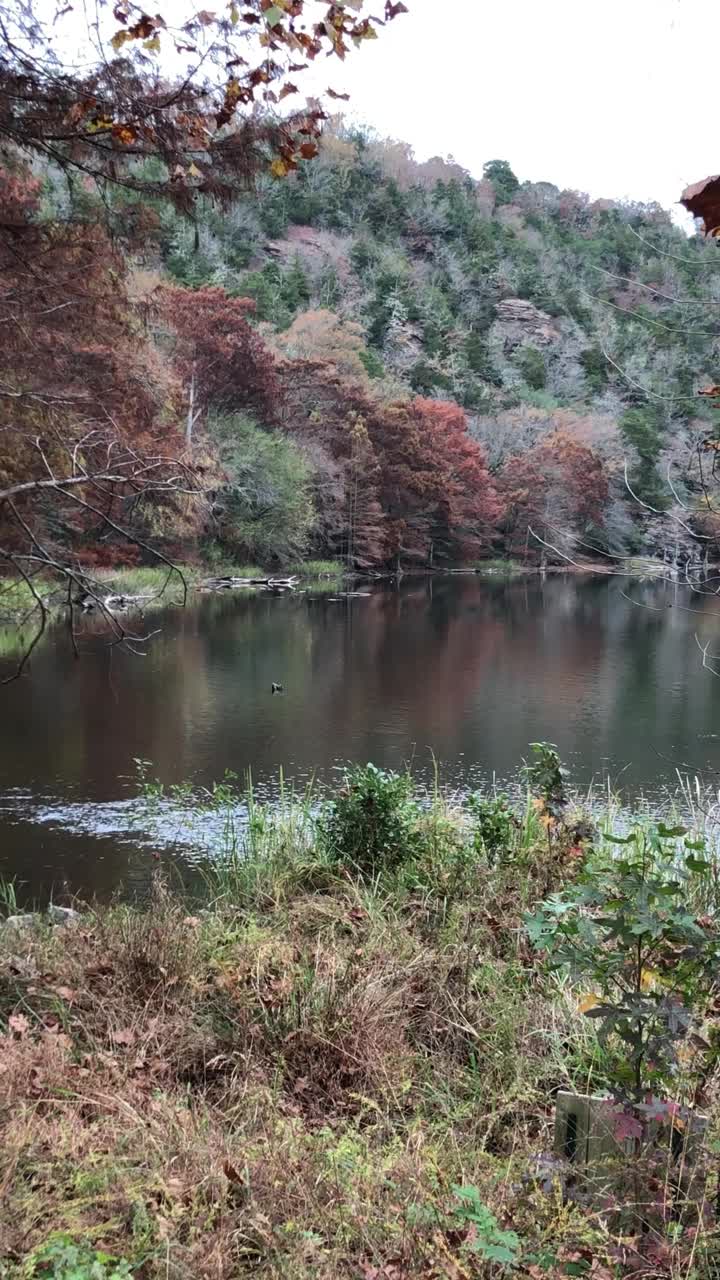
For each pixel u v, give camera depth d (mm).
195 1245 1671
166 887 5266
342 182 89562
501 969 3188
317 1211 1827
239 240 70625
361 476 43344
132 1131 2037
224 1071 2602
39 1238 1630
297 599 29734
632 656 18172
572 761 9820
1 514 4863
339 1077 2535
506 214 100562
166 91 3443
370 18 2533
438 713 12148
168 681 13789
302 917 3768
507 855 4293
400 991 2920
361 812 4562
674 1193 1772
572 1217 1703
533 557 52000
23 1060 2342
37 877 5867
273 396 36562
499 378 72812
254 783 8477
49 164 4418
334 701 12727
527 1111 2375
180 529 23641
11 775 8414
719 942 1899
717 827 5672
